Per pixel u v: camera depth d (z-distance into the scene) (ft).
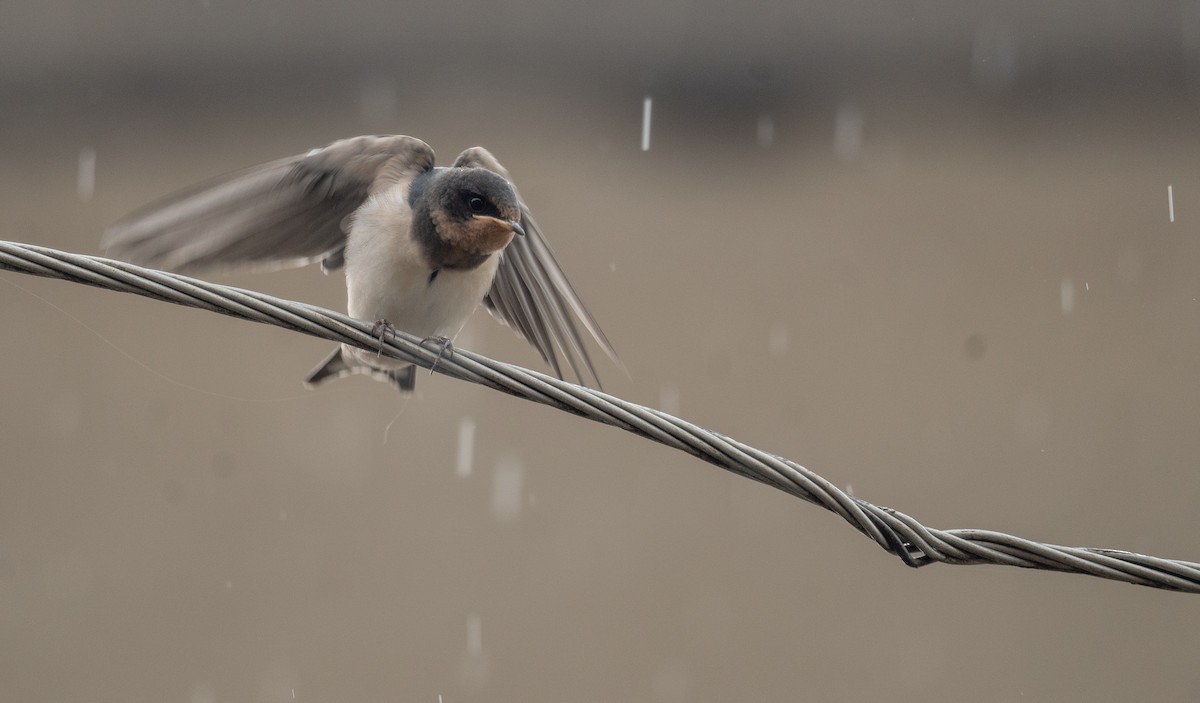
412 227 18.54
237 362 61.87
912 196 82.48
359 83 99.60
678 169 89.56
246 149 88.07
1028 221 77.20
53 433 56.39
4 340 65.10
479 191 18.38
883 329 64.64
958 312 66.18
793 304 67.77
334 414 58.23
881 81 99.35
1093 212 77.61
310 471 53.42
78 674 41.22
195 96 99.19
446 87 99.71
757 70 98.89
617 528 49.42
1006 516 47.29
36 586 46.06
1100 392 57.36
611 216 80.38
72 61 99.66
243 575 46.60
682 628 42.98
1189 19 95.61
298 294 63.57
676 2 100.73
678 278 71.20
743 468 13.87
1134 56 96.63
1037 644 41.86
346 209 19.57
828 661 41.14
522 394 14.58
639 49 100.68
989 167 86.17
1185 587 13.44
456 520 49.96
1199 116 91.04
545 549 47.93
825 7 99.81
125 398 59.52
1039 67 98.02
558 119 96.32
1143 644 41.55
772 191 84.99
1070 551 13.58
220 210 18.24
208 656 42.16
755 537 48.60
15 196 79.51
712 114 97.86
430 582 46.01
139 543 48.47
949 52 99.30
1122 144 87.76
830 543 48.24
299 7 101.24
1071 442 52.85
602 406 14.19
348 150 18.88
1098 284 68.54
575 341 19.54
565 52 100.89
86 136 90.99
